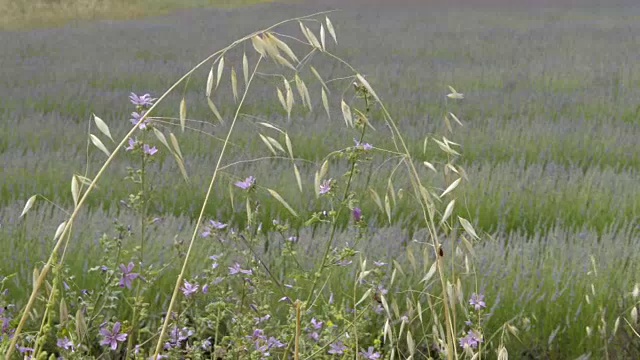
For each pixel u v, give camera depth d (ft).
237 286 11.32
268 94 42.45
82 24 105.91
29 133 31.53
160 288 13.67
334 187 8.23
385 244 16.67
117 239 9.14
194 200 22.39
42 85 44.78
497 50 73.41
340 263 8.61
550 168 27.09
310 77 48.83
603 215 22.50
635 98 43.16
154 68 55.06
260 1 175.01
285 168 26.55
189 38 84.12
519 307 14.43
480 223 22.08
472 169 26.43
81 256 14.97
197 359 9.04
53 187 23.82
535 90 48.08
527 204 23.02
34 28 99.66
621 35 91.15
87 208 21.08
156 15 128.57
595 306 14.37
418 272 14.37
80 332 6.47
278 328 10.23
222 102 40.11
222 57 6.64
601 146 31.35
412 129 32.42
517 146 31.14
